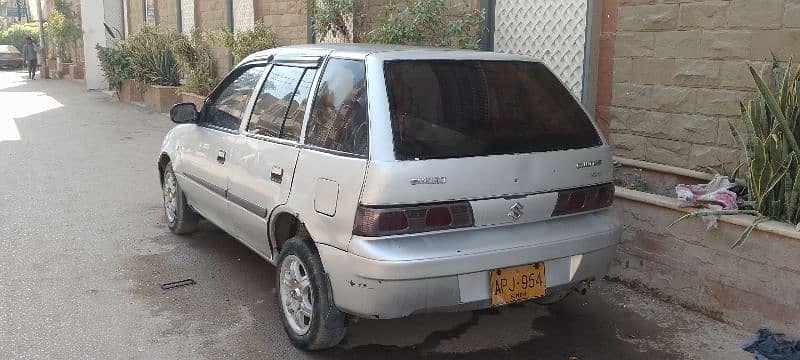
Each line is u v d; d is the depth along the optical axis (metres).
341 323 3.92
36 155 10.59
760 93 4.48
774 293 4.22
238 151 4.83
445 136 3.68
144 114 15.83
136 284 5.29
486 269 3.62
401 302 3.50
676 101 5.68
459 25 7.26
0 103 18.11
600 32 6.26
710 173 5.45
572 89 6.66
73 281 5.34
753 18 5.07
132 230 6.67
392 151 3.51
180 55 15.45
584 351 4.22
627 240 5.09
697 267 4.64
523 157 3.78
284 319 4.32
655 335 4.40
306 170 3.95
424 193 3.50
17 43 38.03
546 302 4.75
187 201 6.10
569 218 4.00
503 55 4.27
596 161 4.09
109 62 18.39
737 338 4.31
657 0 5.72
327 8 9.44
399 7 8.65
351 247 3.54
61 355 4.14
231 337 4.40
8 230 6.64
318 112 4.09
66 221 6.96
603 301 4.92
